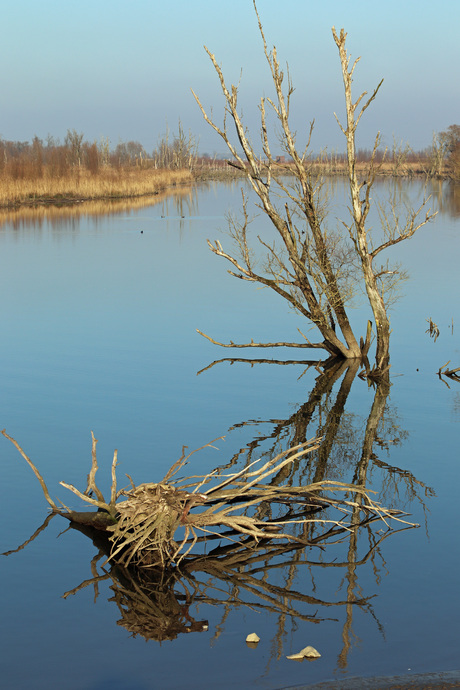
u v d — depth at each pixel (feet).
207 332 59.88
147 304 69.56
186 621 21.97
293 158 52.19
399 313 65.82
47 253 102.17
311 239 54.08
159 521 25.52
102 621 22.03
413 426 39.45
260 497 29.76
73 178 223.92
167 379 47.55
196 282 81.05
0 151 296.10
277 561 25.89
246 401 43.57
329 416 41.27
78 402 42.34
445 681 18.52
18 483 31.53
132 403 42.37
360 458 35.06
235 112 51.29
